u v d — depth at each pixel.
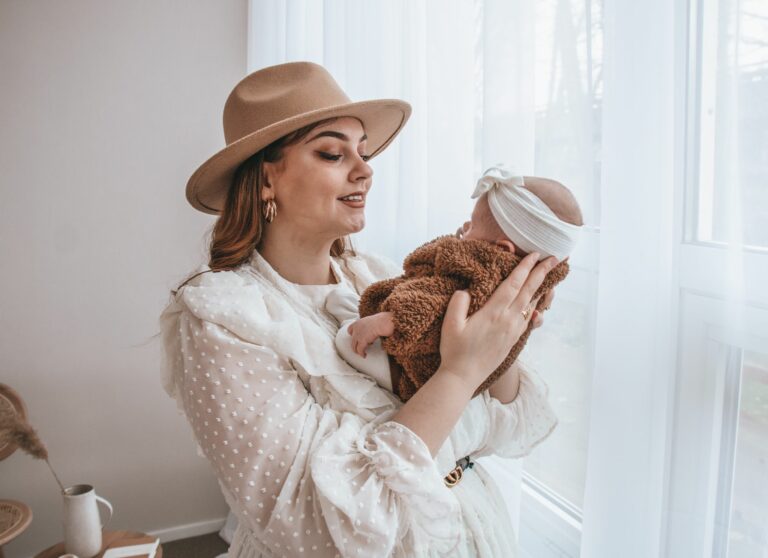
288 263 0.99
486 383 0.85
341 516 0.69
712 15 0.74
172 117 2.29
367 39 1.54
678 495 0.82
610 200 0.84
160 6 2.23
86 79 2.16
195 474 2.47
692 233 0.79
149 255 2.32
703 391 0.80
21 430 1.68
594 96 0.94
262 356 0.78
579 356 1.02
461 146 1.27
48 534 2.26
